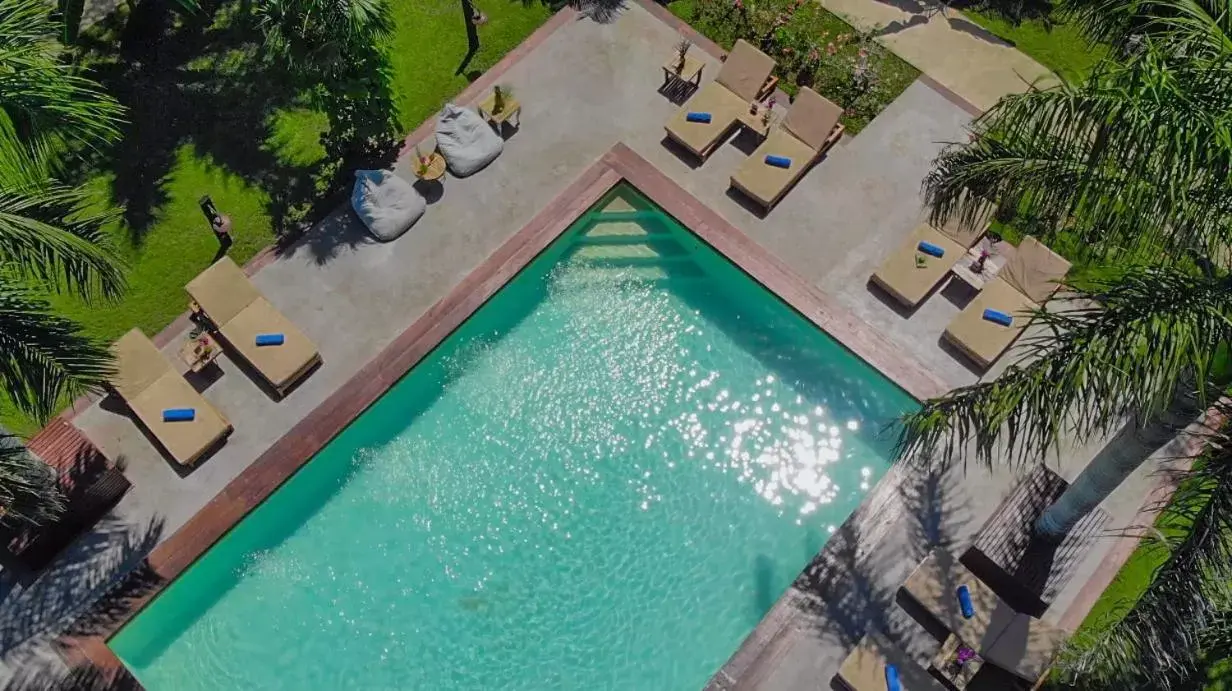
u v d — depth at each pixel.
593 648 15.94
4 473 12.95
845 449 17.25
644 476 17.12
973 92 20.00
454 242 18.56
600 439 17.38
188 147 19.44
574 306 18.39
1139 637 11.05
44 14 12.97
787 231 18.59
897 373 17.22
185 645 15.91
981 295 17.38
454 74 20.28
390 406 17.59
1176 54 10.29
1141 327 9.66
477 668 15.84
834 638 15.48
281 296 18.12
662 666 15.81
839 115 18.64
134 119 19.62
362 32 17.14
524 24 20.80
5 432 14.12
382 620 16.12
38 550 15.66
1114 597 15.64
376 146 19.28
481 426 17.48
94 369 12.84
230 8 20.72
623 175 19.11
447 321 17.81
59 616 15.61
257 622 16.09
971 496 16.38
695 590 16.28
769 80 19.83
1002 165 11.27
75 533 16.17
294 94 19.94
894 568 15.93
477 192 18.98
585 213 18.83
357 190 18.27
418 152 18.77
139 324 17.98
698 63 19.75
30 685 15.09
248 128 19.62
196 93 19.92
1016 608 15.57
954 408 11.60
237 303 17.39
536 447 17.33
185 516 16.39
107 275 12.86
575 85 20.08
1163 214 9.93
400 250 18.50
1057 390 10.18
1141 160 9.67
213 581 16.33
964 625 14.88
